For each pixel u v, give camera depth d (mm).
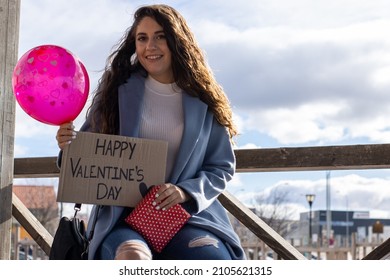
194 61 3924
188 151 3812
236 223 20438
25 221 5164
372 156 4875
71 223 3662
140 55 3881
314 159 4977
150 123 3848
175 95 3924
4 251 4527
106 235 3627
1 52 4527
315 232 48562
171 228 3652
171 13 3918
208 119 3953
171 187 3648
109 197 3672
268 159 5047
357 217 67188
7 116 4555
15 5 4625
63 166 3664
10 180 4578
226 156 3986
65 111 3670
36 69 3641
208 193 3797
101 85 3947
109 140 3703
